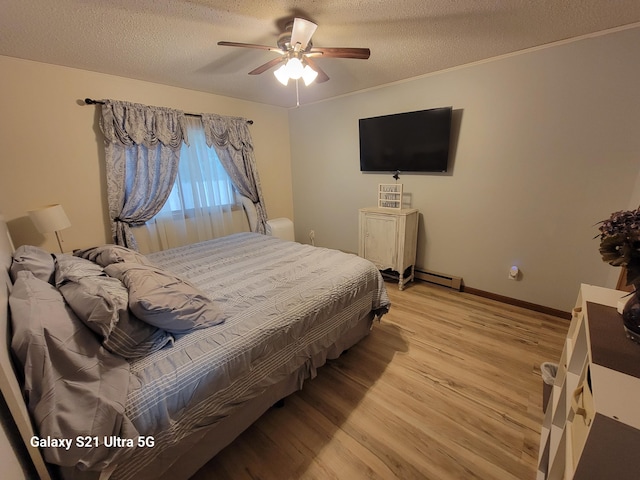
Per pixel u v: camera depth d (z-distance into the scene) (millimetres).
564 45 2080
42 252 1734
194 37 1963
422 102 2891
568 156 2217
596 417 595
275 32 1924
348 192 3863
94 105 2559
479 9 1669
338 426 1497
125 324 1068
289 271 2010
